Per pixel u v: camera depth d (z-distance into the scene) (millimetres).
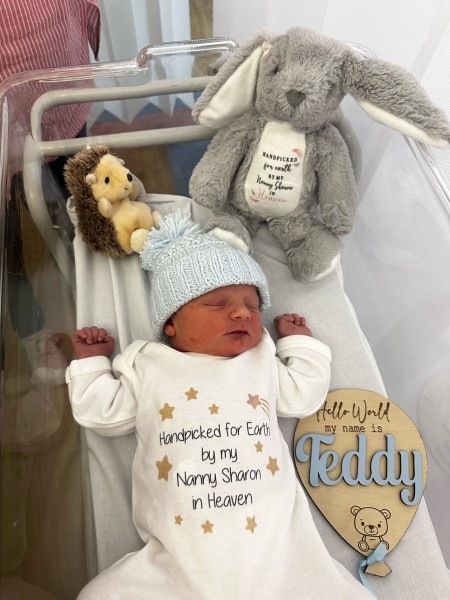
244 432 695
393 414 836
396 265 1004
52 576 640
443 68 880
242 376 753
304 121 809
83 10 1137
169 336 836
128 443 805
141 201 1027
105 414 753
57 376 860
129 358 794
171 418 700
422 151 894
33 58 967
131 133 982
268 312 963
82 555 735
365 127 1005
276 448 722
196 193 917
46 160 961
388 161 998
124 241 923
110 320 916
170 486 661
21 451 658
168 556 647
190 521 636
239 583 614
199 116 875
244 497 654
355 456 797
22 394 705
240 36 1296
